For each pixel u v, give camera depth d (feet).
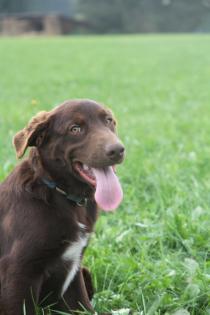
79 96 79.41
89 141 18.72
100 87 93.66
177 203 28.04
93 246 24.16
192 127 53.83
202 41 227.61
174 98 79.41
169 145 43.65
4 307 18.20
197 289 19.77
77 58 159.12
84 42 234.17
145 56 164.45
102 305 20.53
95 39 262.88
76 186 19.15
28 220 18.19
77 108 19.27
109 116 20.02
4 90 89.30
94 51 184.65
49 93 84.12
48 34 374.02
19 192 18.70
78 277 20.03
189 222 25.25
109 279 21.91
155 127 54.03
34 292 18.25
